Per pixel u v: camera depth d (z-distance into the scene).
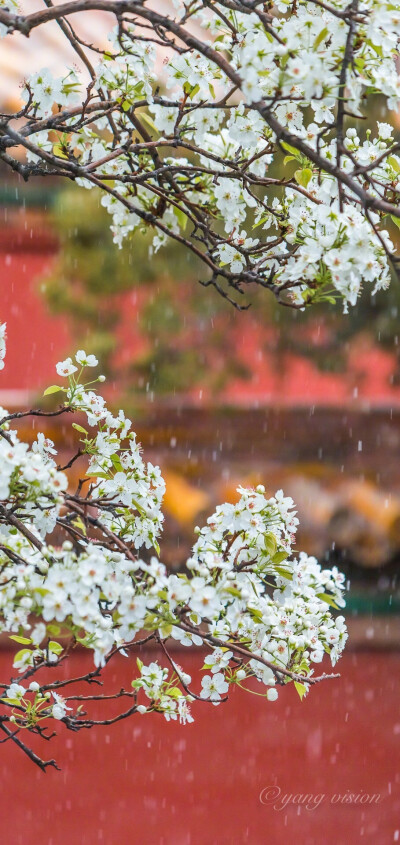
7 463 2.36
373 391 14.70
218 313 11.25
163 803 7.41
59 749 8.55
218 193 3.32
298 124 2.82
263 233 8.20
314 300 2.63
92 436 13.05
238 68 2.69
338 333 11.00
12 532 2.79
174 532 12.01
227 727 9.23
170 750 8.56
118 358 11.50
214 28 3.04
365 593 12.42
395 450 13.92
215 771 8.09
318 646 2.89
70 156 3.35
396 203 2.92
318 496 12.98
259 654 2.86
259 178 3.09
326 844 6.68
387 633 11.92
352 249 2.47
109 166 3.47
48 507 2.54
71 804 7.39
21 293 14.26
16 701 2.93
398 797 7.60
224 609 2.87
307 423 14.17
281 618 2.88
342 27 2.37
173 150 5.79
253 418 14.14
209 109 3.15
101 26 11.18
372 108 8.05
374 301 10.54
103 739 8.79
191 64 2.94
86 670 10.45
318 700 10.05
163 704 2.96
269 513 3.01
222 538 3.02
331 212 2.48
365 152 3.04
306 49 2.34
